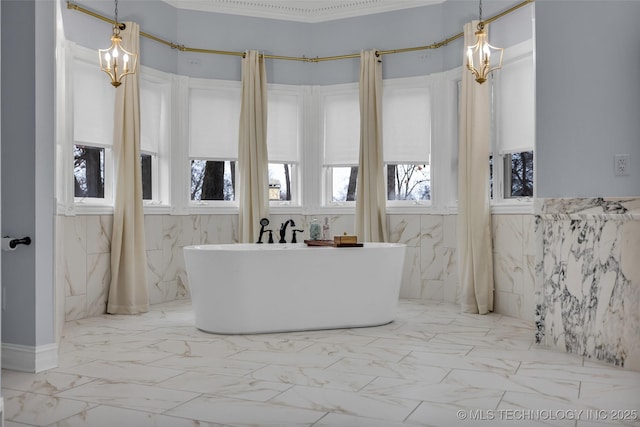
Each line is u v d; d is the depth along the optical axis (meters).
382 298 4.67
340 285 4.54
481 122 5.25
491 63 5.35
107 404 2.74
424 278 6.08
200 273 4.41
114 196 5.41
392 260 4.68
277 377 3.20
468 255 5.27
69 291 4.90
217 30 6.31
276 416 2.58
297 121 6.60
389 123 6.32
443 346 3.94
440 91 6.00
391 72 6.27
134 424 2.49
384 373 3.27
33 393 2.91
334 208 6.51
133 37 5.46
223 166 6.50
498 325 4.69
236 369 3.37
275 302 4.40
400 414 2.60
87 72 5.21
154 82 5.99
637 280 3.30
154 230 5.81
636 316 3.30
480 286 5.20
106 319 5.00
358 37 6.41
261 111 6.27
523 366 3.41
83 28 5.12
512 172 5.30
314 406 2.71
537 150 3.95
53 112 3.40
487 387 3.00
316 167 6.54
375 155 6.16
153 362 3.54
